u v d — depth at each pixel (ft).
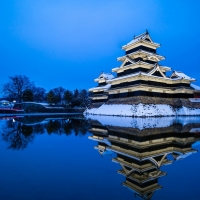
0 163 22.26
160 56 143.33
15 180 16.83
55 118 121.49
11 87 258.37
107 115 135.85
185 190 14.87
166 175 18.58
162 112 115.75
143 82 124.16
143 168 20.98
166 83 140.77
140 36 150.00
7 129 59.57
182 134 45.47
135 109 112.16
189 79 141.18
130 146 32.76
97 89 198.18
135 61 134.21
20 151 29.09
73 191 14.53
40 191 14.49
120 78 135.64
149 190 14.84
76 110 247.29
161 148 30.94
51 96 252.01
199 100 143.54
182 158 25.09
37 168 20.57
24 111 206.39
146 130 53.26
